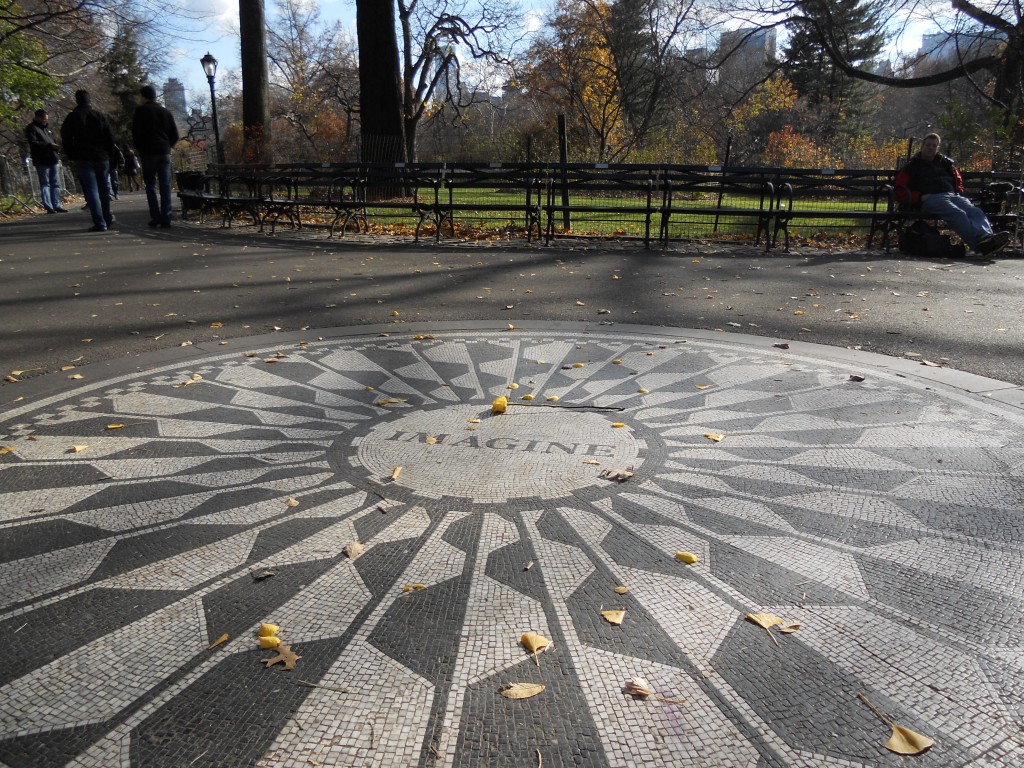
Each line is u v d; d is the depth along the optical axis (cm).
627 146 2928
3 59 2084
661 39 3681
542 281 1002
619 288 952
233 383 567
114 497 377
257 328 742
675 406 511
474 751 215
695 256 1252
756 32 2509
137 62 2967
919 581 300
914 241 1281
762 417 487
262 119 2364
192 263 1153
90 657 257
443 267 1120
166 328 742
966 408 499
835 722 227
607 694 238
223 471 409
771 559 318
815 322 759
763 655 257
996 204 1378
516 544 331
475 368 605
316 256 1234
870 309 821
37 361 625
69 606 287
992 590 293
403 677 246
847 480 392
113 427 474
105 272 1067
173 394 541
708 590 296
